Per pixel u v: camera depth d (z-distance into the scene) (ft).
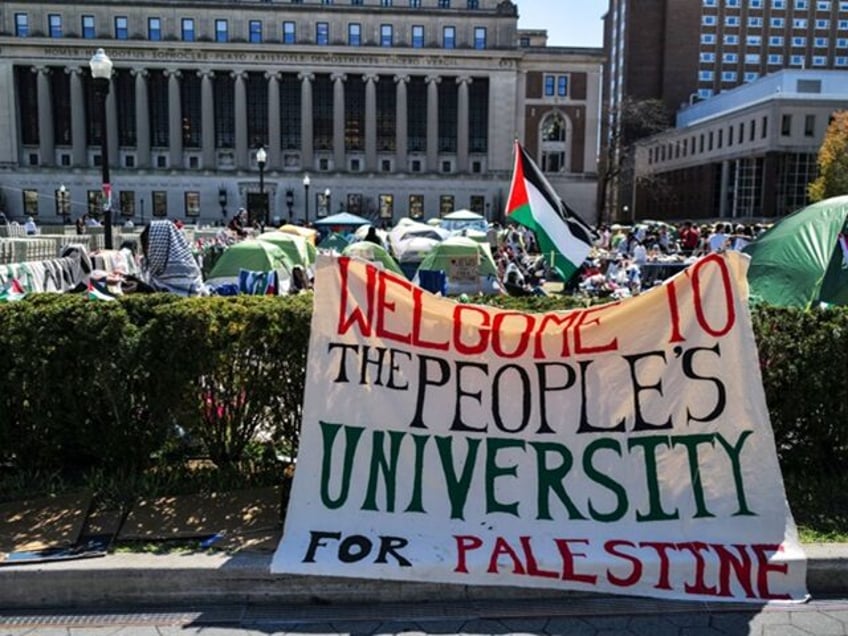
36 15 246.88
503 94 257.75
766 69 358.23
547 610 13.60
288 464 18.31
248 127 259.80
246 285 49.83
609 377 15.49
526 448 15.28
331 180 256.93
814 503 16.88
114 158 252.42
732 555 14.33
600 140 325.83
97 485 17.33
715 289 15.42
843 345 17.33
